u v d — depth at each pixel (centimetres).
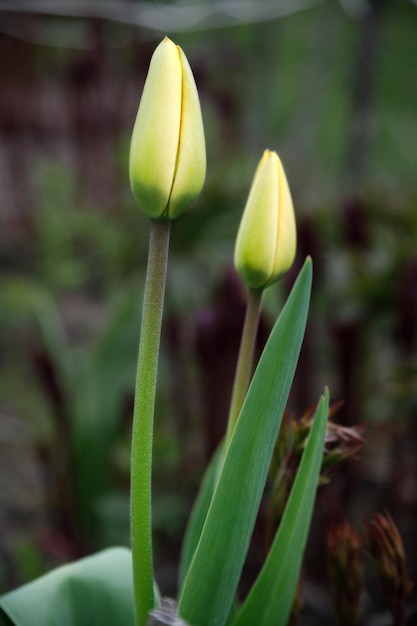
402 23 282
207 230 129
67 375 99
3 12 176
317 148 264
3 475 111
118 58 192
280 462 46
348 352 79
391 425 81
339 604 48
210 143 191
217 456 48
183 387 94
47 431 112
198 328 77
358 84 171
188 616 42
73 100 179
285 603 44
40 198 183
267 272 42
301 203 138
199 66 191
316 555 81
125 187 165
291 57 293
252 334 43
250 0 190
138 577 41
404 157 267
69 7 171
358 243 98
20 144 188
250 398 41
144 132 38
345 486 82
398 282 86
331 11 265
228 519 41
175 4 197
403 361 74
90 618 46
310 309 86
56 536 90
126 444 92
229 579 42
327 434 45
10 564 92
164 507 86
